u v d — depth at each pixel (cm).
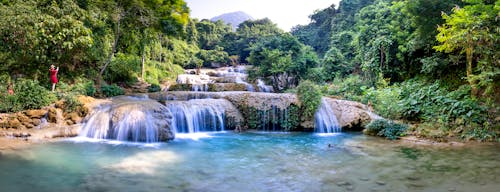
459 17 1003
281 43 2152
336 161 705
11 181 518
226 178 570
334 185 529
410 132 1027
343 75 1984
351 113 1207
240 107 1238
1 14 1109
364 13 2122
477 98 1073
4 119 895
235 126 1185
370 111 1273
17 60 1220
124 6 1562
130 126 914
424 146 876
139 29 1789
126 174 581
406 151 810
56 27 1223
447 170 620
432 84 1320
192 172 607
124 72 1794
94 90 1360
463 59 1255
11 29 1112
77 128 941
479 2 1026
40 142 827
